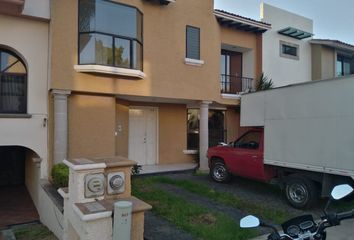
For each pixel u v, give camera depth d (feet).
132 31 34.17
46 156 32.07
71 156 32.48
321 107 23.53
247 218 8.79
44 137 32.12
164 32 37.40
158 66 36.76
